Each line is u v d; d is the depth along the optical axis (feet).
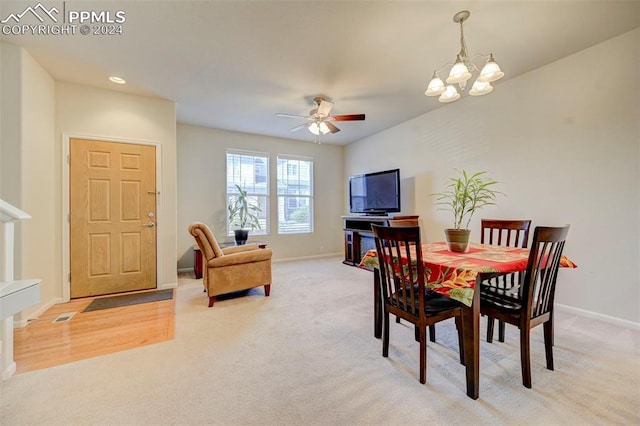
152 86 10.62
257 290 11.57
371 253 7.11
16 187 7.98
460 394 5.02
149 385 5.28
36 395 5.00
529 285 5.08
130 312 9.09
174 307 9.55
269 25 7.18
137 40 7.79
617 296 7.86
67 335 7.42
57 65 9.05
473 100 11.59
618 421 4.33
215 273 9.68
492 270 4.92
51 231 9.72
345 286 12.12
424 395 5.00
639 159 7.46
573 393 4.98
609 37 7.78
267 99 11.98
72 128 10.23
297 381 5.43
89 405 4.75
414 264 5.71
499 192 10.66
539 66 9.32
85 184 10.45
